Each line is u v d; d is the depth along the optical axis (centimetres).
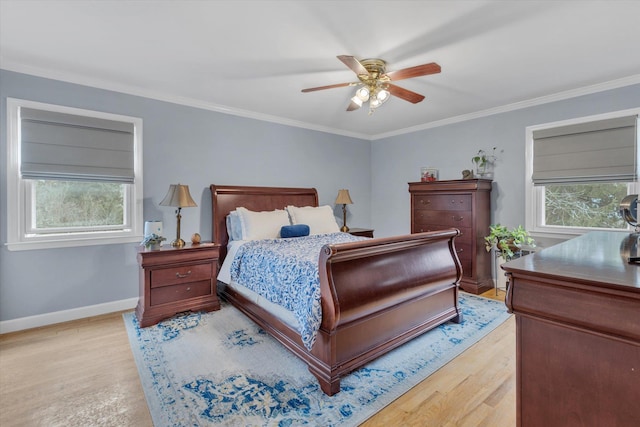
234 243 349
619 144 308
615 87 309
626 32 218
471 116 420
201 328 279
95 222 317
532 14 197
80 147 298
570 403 96
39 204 290
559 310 95
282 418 165
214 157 384
